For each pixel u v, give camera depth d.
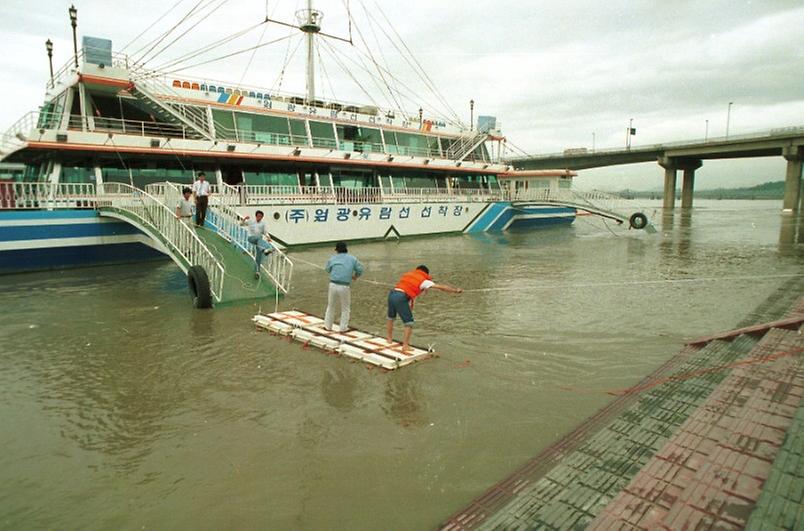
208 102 21.42
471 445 4.98
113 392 6.43
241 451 4.92
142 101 19.11
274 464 4.67
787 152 61.09
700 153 70.69
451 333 9.05
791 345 6.75
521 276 15.37
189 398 6.23
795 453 3.57
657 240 27.33
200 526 3.81
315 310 10.96
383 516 3.89
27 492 4.29
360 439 5.13
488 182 33.62
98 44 17.67
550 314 10.44
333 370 7.16
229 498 4.16
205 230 14.19
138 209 15.12
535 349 8.09
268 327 9.27
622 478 4.13
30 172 21.16
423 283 7.54
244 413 5.78
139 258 18.48
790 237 28.61
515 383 6.63
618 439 4.86
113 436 5.27
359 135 26.62
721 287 13.34
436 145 30.67
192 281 11.34
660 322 9.70
